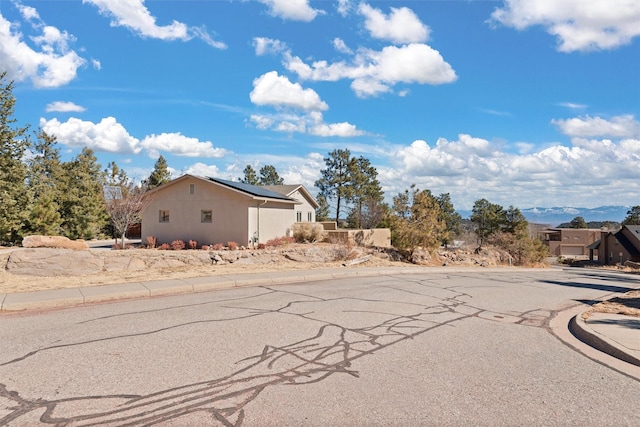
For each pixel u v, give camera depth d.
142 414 3.76
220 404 3.98
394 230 25.00
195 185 23.17
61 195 34.31
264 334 6.47
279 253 18.48
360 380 4.64
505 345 6.23
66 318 7.45
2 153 23.28
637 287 15.29
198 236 23.03
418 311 8.59
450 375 4.86
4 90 23.05
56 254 12.41
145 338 6.16
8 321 7.21
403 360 5.38
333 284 12.39
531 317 8.49
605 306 9.65
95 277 12.02
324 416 3.75
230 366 5.02
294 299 9.61
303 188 35.28
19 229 25.03
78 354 5.40
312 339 6.25
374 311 8.42
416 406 3.99
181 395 4.17
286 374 4.79
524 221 52.16
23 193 24.78
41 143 40.91
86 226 34.50
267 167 60.31
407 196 24.47
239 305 8.78
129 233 39.41
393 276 15.26
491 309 9.23
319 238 24.94
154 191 23.70
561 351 5.99
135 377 4.63
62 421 3.62
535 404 4.10
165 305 8.73
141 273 13.00
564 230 77.62
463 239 59.47
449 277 15.74
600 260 57.94
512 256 33.09
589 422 3.74
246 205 22.06
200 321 7.27
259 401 4.05
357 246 23.47
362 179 47.56
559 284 15.30
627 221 77.38
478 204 61.88
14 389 4.29
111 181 25.48
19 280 11.09
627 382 4.75
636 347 5.88
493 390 4.43
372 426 3.58
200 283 11.14
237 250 19.14
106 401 4.02
